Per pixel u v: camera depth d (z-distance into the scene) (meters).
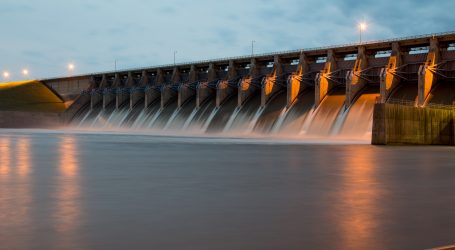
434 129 51.75
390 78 67.38
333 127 68.31
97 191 11.94
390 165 21.64
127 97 113.50
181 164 20.61
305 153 29.98
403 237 7.36
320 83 73.75
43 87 135.12
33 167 18.25
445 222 8.51
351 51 77.00
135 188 12.59
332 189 12.76
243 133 79.50
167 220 8.45
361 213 9.33
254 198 11.09
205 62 98.19
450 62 65.69
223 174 16.52
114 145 37.69
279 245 6.81
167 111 98.94
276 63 84.69
